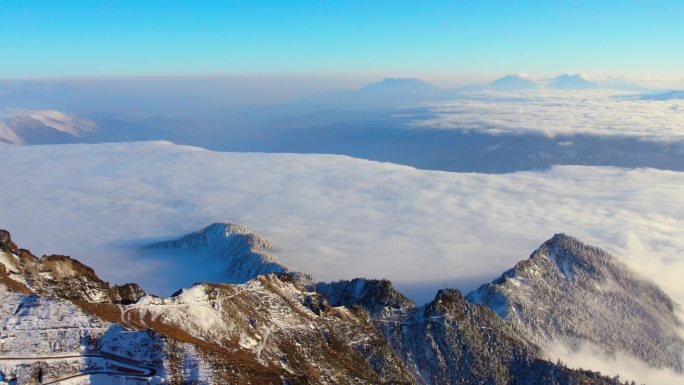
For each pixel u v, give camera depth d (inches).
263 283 6456.7
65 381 3334.2
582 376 7637.8
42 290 4864.7
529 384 7534.5
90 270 5693.9
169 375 3553.2
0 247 5167.3
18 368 3316.9
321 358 5526.6
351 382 5310.0
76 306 3964.1
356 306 7568.9
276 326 5610.2
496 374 7568.9
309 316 6397.6
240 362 4050.2
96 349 3639.3
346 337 6476.4
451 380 7470.5
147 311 4488.2
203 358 3809.1
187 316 4702.3
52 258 5413.4
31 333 3612.2
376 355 6397.6
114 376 3447.3
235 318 5177.2
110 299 5408.5
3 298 3927.2
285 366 4894.2
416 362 7632.9
